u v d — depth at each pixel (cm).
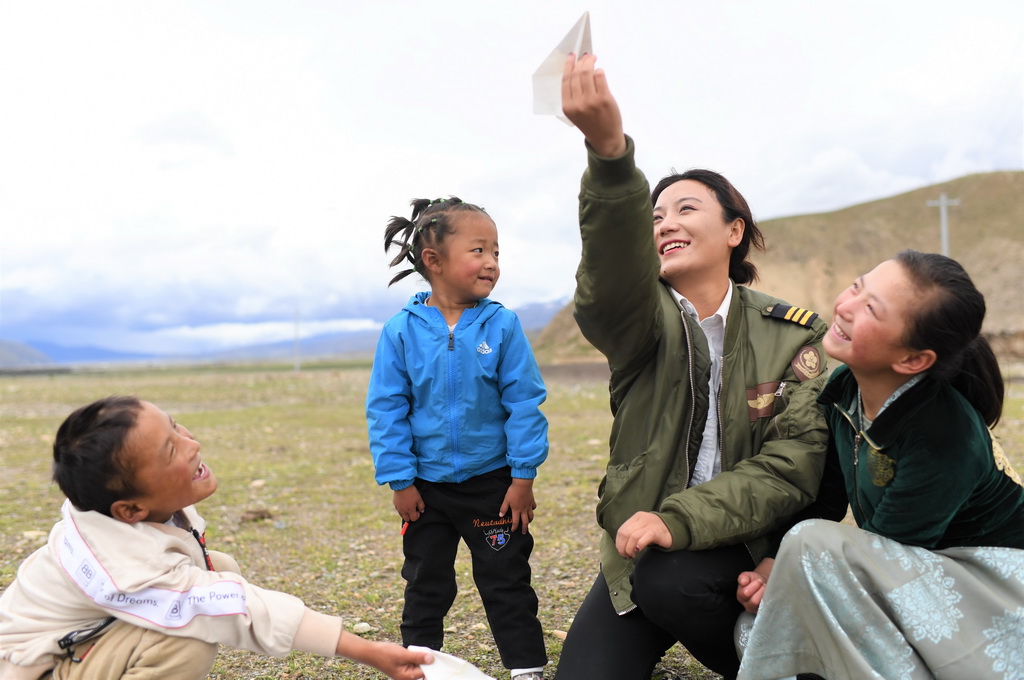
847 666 174
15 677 181
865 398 190
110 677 178
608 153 183
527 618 256
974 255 7662
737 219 225
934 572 176
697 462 218
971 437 176
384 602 352
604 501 217
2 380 4541
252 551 445
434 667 192
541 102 183
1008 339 3366
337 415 1431
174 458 184
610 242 189
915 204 8562
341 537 481
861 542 181
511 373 260
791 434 206
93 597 176
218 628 181
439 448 258
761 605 182
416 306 270
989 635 172
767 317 221
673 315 216
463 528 261
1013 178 8544
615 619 214
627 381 222
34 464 797
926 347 171
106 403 184
